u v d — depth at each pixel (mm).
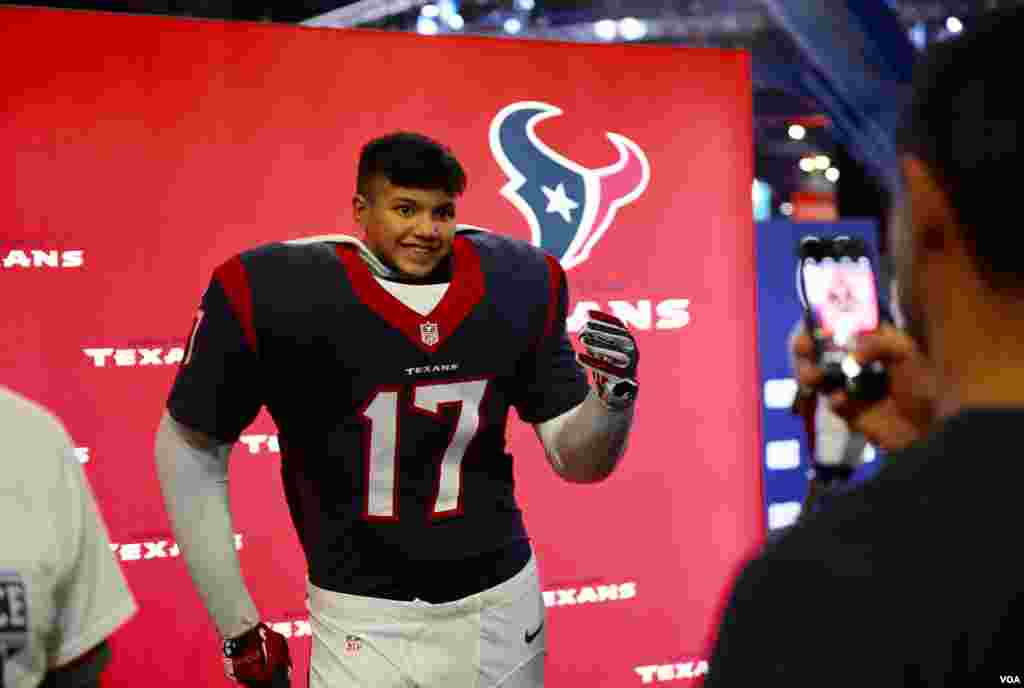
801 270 1436
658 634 2990
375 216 1937
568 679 2934
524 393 2102
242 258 1928
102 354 2604
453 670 1967
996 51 656
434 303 1945
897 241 717
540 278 2068
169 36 2621
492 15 6000
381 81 2768
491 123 2848
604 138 2922
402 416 1928
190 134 2641
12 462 1167
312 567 1990
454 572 1959
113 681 2639
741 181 3027
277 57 2693
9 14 2518
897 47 5039
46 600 1165
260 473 2725
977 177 640
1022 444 632
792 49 6145
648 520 2973
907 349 1161
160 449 1956
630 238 2947
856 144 5520
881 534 641
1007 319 652
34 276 2557
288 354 1895
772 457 3371
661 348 2975
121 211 2602
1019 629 600
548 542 2910
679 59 2969
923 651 605
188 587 2678
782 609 632
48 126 2551
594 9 6207
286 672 2029
